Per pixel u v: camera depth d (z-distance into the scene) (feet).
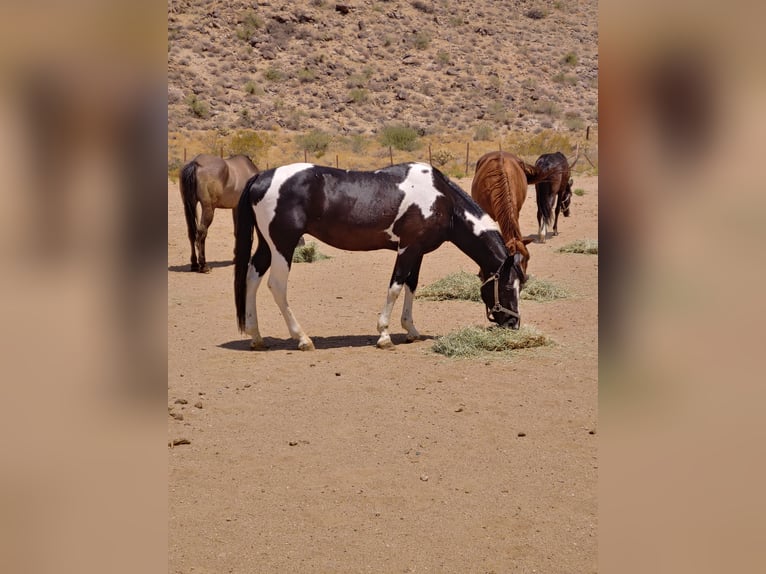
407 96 195.00
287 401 22.67
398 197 27.78
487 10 242.99
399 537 14.28
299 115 179.93
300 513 15.38
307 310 35.81
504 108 193.77
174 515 15.24
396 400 22.70
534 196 77.10
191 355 27.86
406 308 29.81
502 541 14.06
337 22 224.12
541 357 27.20
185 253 52.44
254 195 27.45
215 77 193.26
